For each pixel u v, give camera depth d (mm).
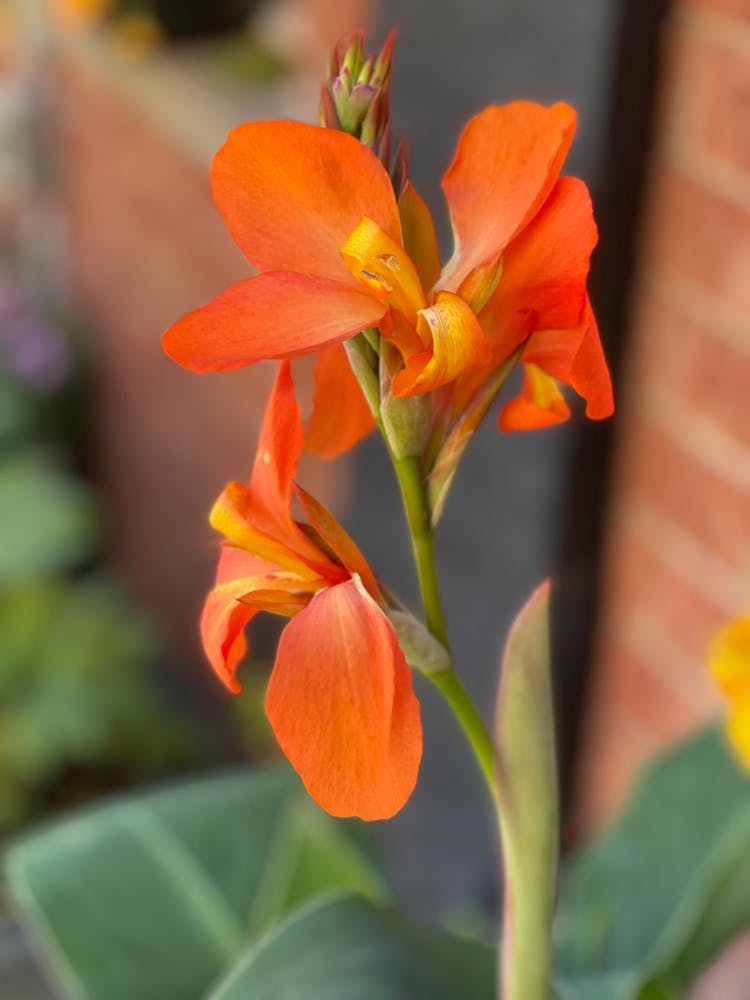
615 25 1354
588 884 1229
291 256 769
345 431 819
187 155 2422
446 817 1965
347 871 1101
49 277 3377
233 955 1073
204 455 2768
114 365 3141
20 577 2916
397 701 745
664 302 1554
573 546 1700
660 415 1609
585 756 1963
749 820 1107
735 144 1388
